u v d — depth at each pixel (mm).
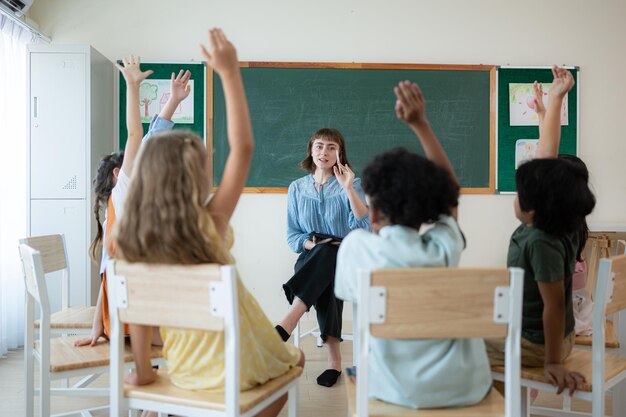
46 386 1687
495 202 3992
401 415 1219
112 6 3877
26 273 1818
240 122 1339
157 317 1272
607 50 3992
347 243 1290
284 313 3957
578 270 2031
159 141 1296
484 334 1160
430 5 3953
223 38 1328
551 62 3990
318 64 3914
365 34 3949
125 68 1928
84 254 3516
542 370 1559
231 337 1208
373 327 1142
